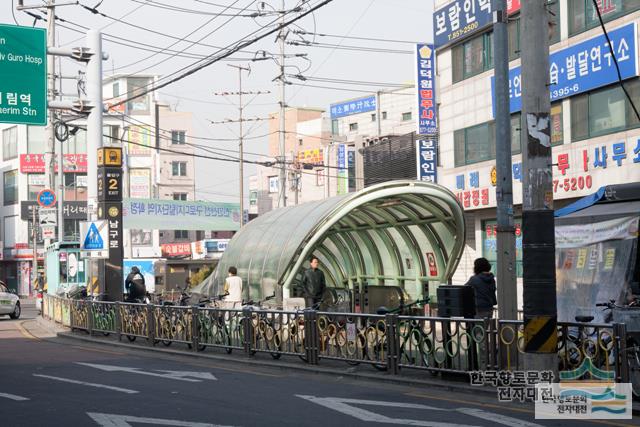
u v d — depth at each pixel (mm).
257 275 21531
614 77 21281
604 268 13641
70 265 38938
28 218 66750
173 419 9578
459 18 28297
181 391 11883
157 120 77125
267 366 15000
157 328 18859
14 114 21109
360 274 23984
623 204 14234
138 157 75625
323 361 14805
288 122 84375
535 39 10570
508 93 13945
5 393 11820
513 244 13812
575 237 14328
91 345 20656
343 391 11820
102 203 23297
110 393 11727
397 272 22656
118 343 19922
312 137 79625
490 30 27047
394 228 21672
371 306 19297
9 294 34312
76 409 10383
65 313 25281
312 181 69812
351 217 21484
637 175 20750
